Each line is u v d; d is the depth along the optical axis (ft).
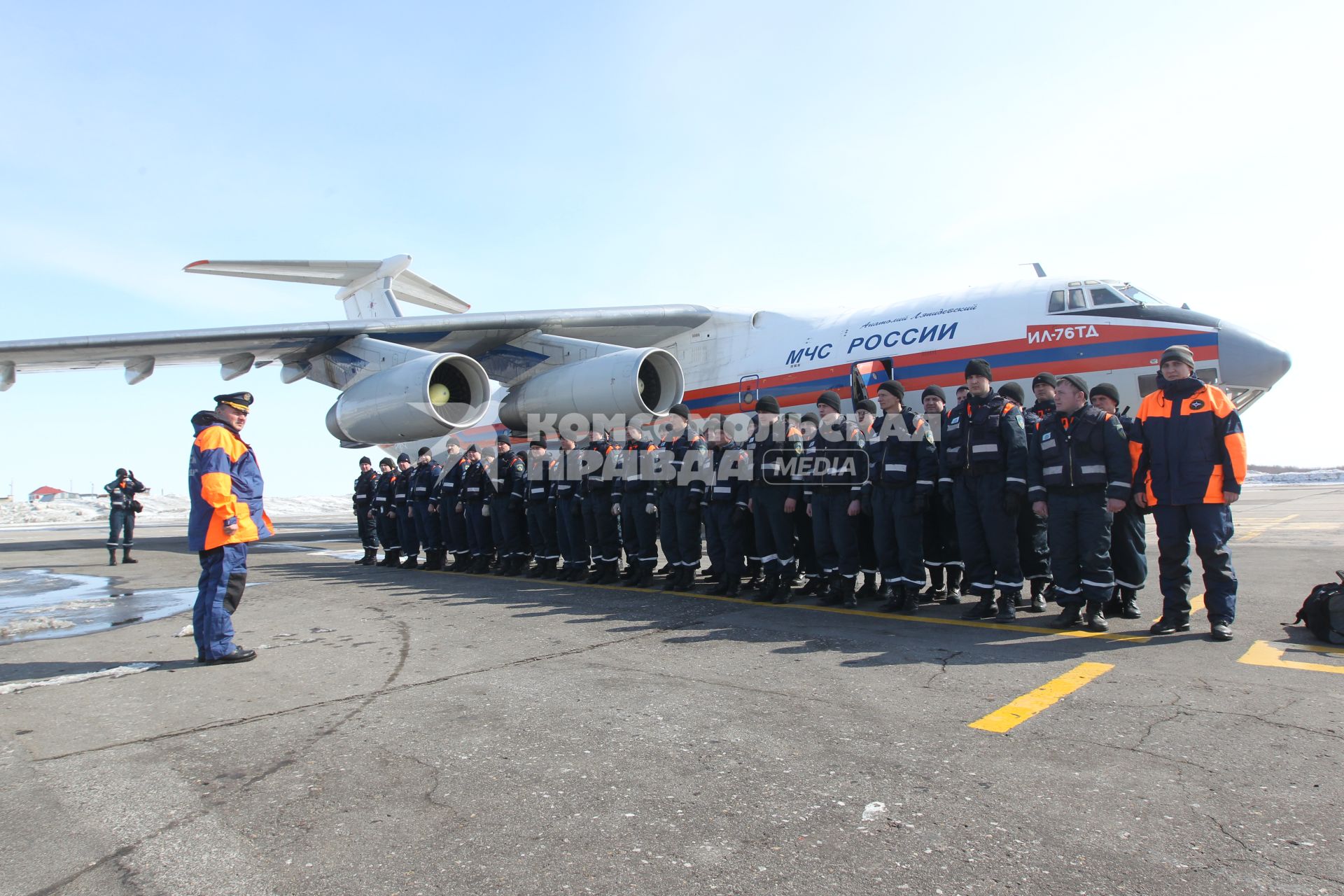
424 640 17.17
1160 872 6.85
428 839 7.77
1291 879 6.67
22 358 31.86
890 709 11.48
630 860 7.27
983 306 29.09
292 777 9.41
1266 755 9.37
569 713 11.60
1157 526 16.34
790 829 7.82
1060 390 17.02
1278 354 25.36
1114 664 13.73
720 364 37.35
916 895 6.57
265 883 6.96
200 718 11.82
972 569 18.78
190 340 31.91
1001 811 8.11
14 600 26.16
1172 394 16.07
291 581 29.14
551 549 28.63
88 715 12.03
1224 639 15.44
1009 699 11.87
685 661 14.67
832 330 33.30
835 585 21.48
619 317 35.78
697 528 24.85
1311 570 24.30
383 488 35.22
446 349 37.70
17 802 8.80
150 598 26.03
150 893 6.82
